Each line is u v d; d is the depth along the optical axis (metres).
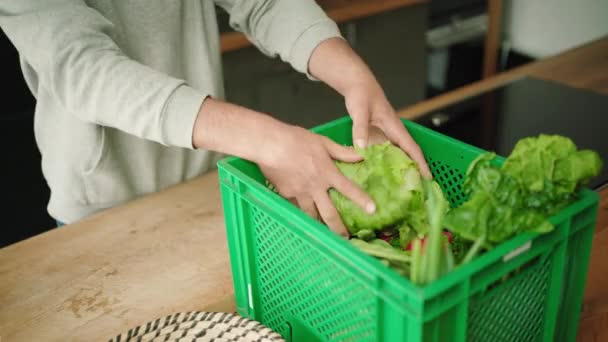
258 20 0.96
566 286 0.61
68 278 0.75
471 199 0.54
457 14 2.33
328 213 0.67
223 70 1.77
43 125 0.98
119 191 1.02
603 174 0.94
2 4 0.72
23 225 1.72
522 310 0.57
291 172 0.68
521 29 2.37
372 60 2.11
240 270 0.70
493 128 1.13
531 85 1.30
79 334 0.67
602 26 2.08
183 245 0.81
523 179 0.54
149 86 0.69
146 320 0.69
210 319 0.57
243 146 0.68
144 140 1.01
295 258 0.59
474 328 0.53
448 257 0.53
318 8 0.92
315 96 2.04
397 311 0.48
